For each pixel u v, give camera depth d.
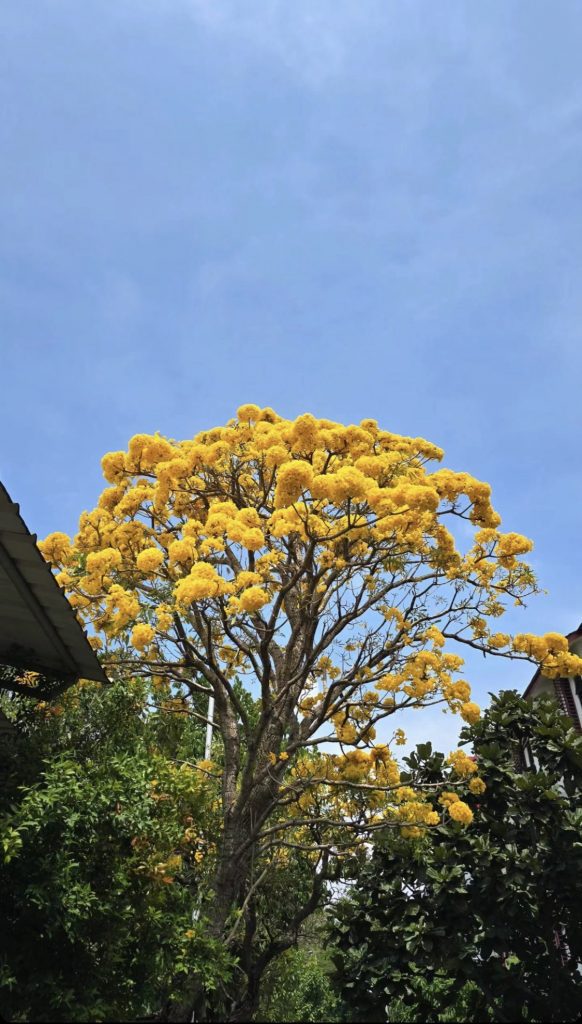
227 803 7.55
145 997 5.37
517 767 8.59
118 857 5.43
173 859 5.98
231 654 8.85
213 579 6.64
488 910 6.89
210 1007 6.96
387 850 7.45
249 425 8.41
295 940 7.98
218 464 8.12
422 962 6.57
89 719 7.72
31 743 6.14
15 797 5.25
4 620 6.04
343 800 8.27
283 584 8.16
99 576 7.48
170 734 9.45
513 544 7.64
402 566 8.13
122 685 8.13
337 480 6.45
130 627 8.36
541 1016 6.63
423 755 8.41
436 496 6.67
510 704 8.69
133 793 5.57
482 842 7.10
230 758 7.84
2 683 6.45
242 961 7.48
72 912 4.66
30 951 4.77
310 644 7.76
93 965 4.95
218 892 6.83
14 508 4.38
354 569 7.90
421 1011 6.61
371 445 7.84
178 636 7.73
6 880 4.79
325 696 8.27
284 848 8.59
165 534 8.41
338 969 7.01
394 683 7.19
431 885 7.05
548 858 7.22
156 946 5.53
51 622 5.73
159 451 7.90
